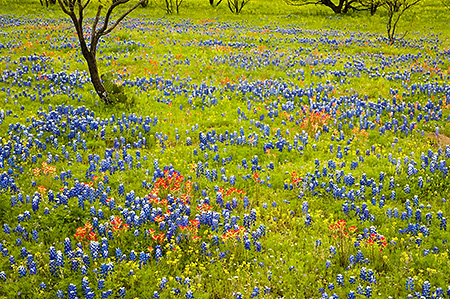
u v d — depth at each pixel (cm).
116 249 831
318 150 1345
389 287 781
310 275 811
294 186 1106
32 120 1427
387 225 961
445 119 1588
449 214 999
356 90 1934
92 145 1327
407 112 1675
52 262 793
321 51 2791
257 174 1095
